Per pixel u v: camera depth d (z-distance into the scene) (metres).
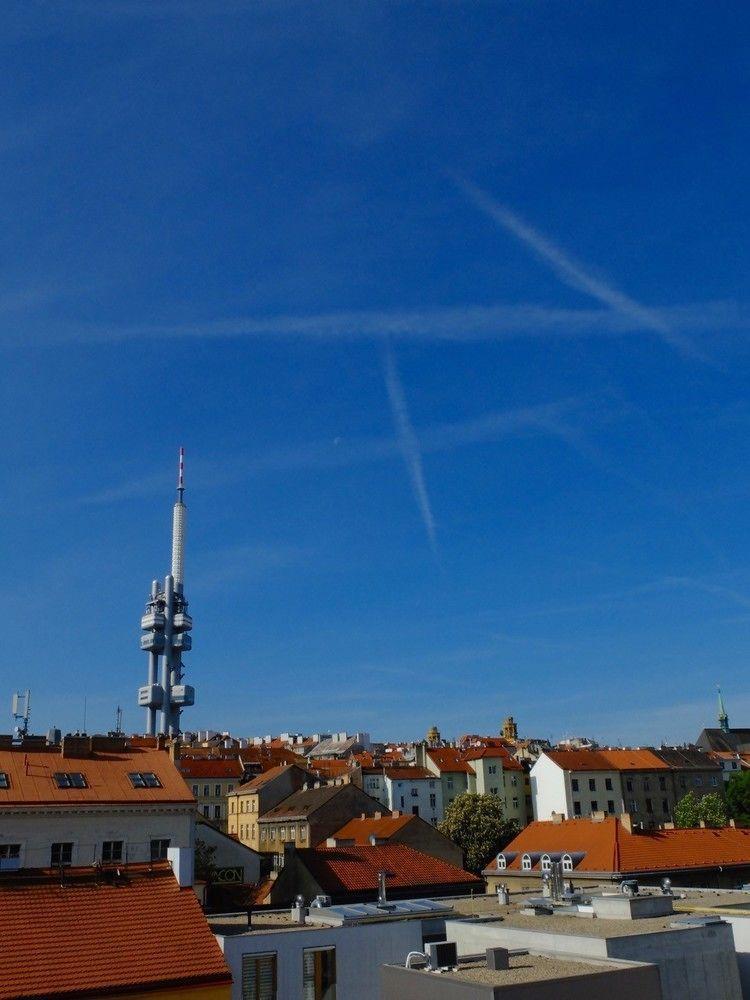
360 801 106.44
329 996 34.47
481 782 136.00
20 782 53.62
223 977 30.22
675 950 31.31
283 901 59.25
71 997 27.91
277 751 171.25
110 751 61.03
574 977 24.20
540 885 66.69
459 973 26.20
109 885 34.25
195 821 63.53
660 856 65.88
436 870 60.75
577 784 131.12
